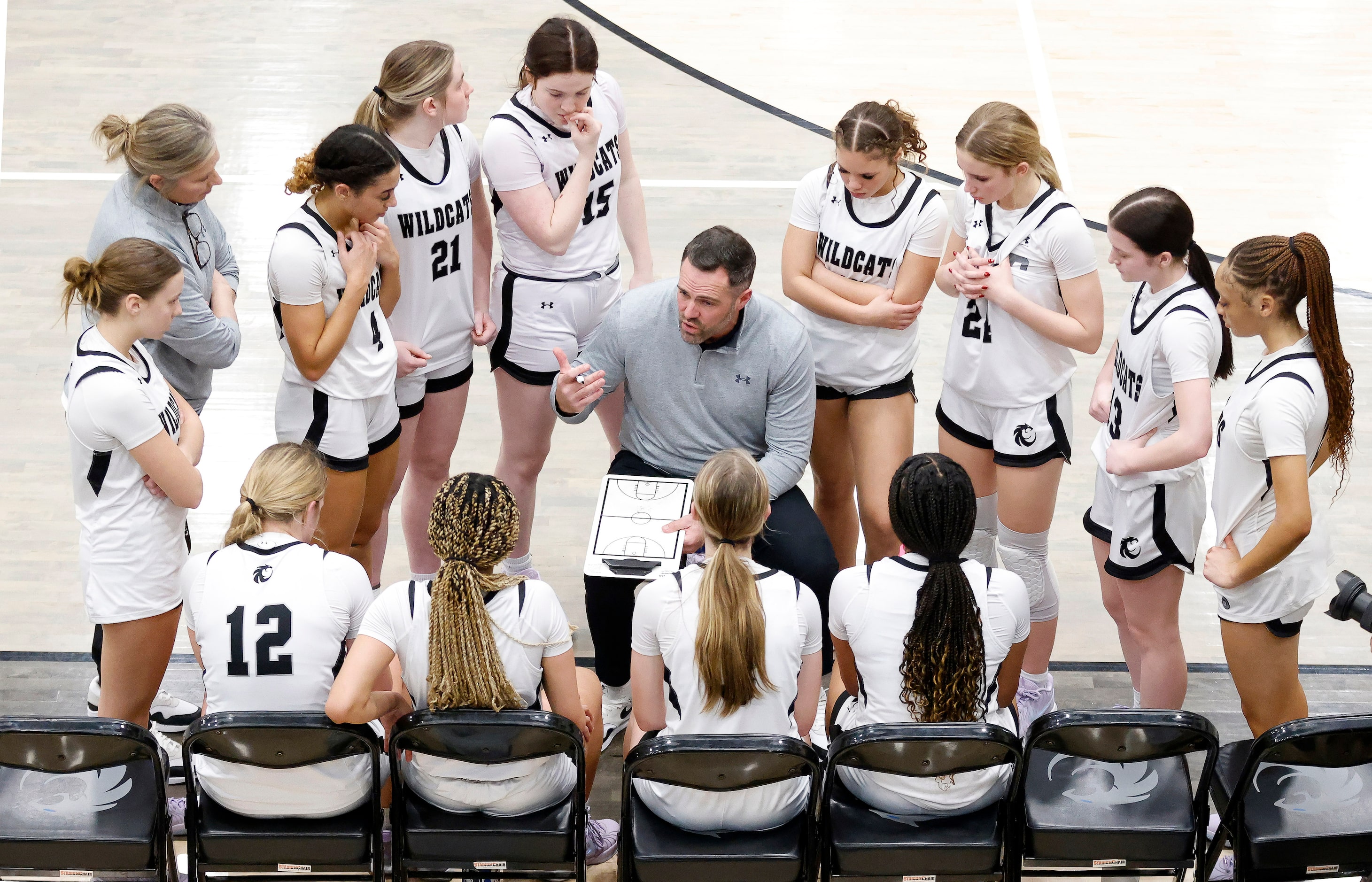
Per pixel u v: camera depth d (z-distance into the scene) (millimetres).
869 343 5773
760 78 11766
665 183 10055
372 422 5543
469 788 4164
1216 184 10258
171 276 4562
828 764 3994
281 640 4176
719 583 4047
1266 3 13375
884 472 5828
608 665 5512
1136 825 4184
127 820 4156
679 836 4164
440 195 5625
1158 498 5066
